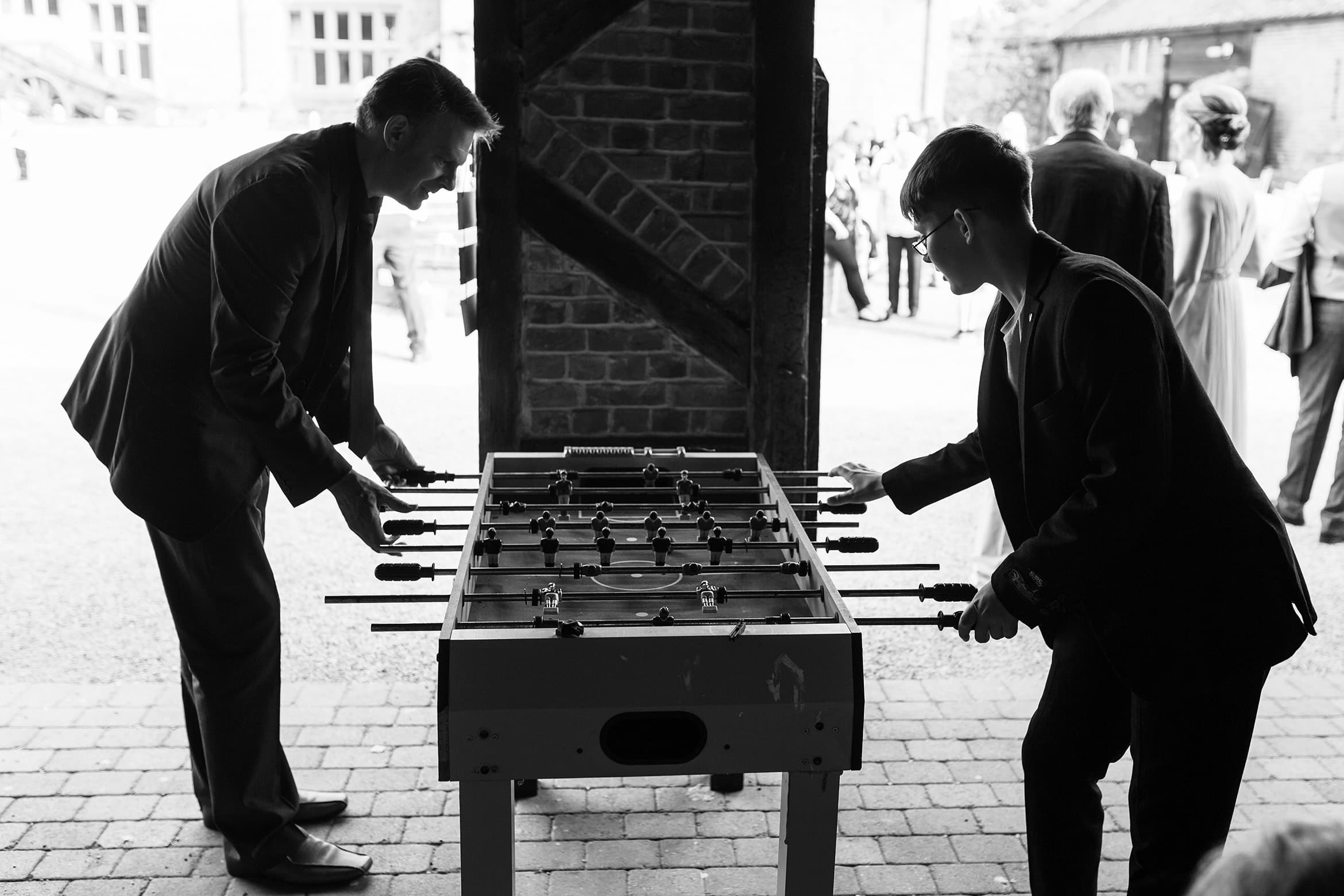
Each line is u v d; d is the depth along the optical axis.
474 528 2.74
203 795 3.24
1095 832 2.50
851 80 15.64
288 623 4.83
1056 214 4.62
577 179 3.77
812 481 3.84
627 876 3.10
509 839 2.22
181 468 2.81
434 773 3.60
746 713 2.17
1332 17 14.18
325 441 2.77
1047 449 2.35
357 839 3.25
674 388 3.92
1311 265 5.90
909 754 3.74
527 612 2.48
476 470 7.00
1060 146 4.68
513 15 3.61
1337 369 6.00
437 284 10.90
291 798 3.23
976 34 16.22
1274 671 4.40
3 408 8.60
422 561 5.65
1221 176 5.58
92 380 2.96
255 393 2.67
